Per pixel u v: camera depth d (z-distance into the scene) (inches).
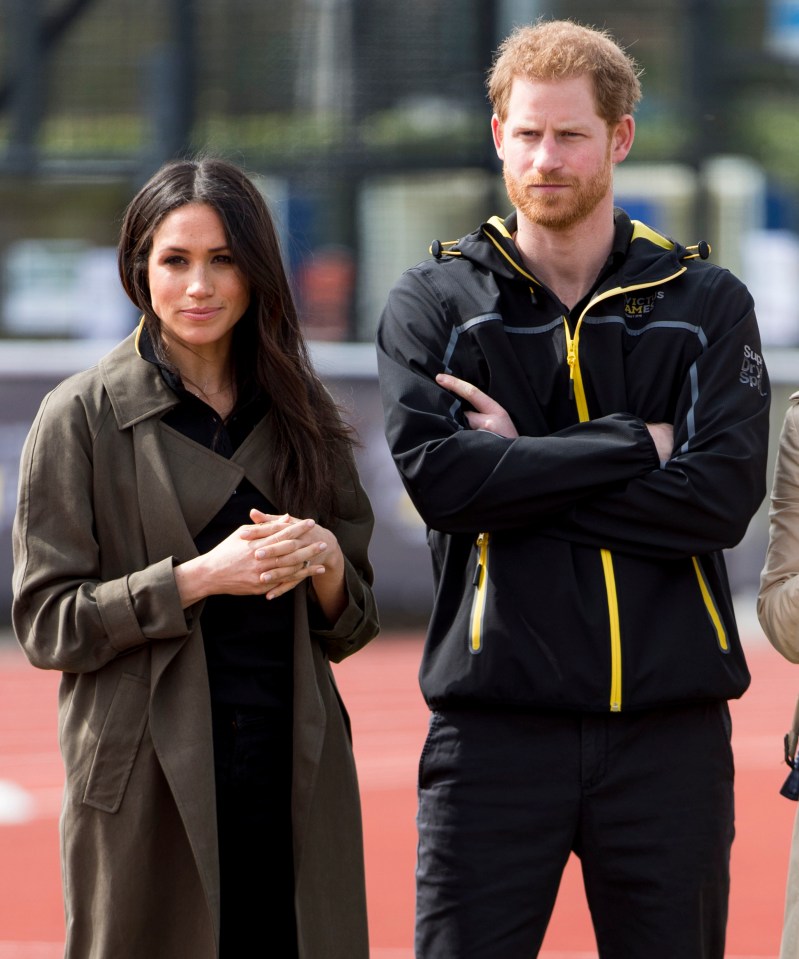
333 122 1594.5
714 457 471.8
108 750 454.0
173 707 454.9
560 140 474.9
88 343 1670.8
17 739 1179.3
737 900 830.5
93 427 464.4
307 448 477.7
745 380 484.1
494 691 469.1
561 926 794.2
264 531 446.6
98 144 1588.3
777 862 896.3
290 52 1587.1
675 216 1763.0
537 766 471.5
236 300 469.7
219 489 467.5
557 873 474.3
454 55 1592.0
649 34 1701.5
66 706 466.3
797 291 2101.4
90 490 464.1
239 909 470.9
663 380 483.8
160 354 472.1
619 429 470.3
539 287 487.2
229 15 1577.3
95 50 1592.0
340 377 1440.7
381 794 1035.3
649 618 470.6
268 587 447.5
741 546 1533.0
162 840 456.8
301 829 462.9
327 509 487.8
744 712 1263.5
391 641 1469.0
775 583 488.4
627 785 471.5
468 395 483.5
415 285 500.4
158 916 458.0
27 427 1441.9
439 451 471.5
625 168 1738.4
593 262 492.4
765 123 1927.9
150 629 447.8
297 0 1582.2
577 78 474.0
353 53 1589.6
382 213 1663.4
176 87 1551.4
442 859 478.0
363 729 1208.2
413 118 1598.2
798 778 485.7
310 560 452.4
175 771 447.5
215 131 1587.1
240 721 465.4
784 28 1769.2
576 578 472.1
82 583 457.1
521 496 465.7
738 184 2080.5
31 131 1595.7
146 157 1565.0
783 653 488.7
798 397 495.5
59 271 1694.1
